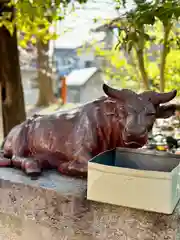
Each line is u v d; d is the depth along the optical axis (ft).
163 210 3.01
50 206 3.64
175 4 4.36
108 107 3.79
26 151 4.32
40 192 3.68
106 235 3.39
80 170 3.85
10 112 6.66
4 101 6.65
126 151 3.67
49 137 4.12
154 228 3.15
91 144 3.83
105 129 3.79
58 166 4.12
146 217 3.17
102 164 3.20
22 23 6.25
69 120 4.07
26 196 3.77
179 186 3.28
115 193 3.15
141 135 3.32
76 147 3.92
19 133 4.38
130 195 3.10
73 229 3.55
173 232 3.08
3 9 6.42
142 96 3.52
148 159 3.61
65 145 4.01
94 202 3.41
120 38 5.78
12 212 3.89
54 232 3.66
